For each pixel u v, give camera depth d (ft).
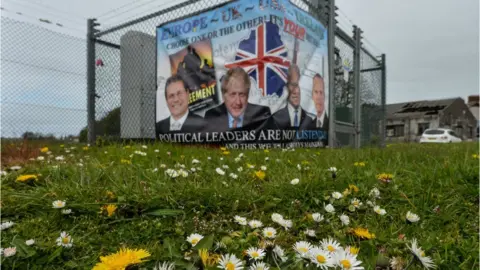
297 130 15.08
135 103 18.63
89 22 20.16
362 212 5.12
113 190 5.46
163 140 17.01
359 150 12.53
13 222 4.45
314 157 10.07
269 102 13.91
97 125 19.83
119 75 19.33
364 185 6.19
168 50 16.84
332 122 17.49
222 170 7.45
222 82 15.01
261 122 13.98
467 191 5.87
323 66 16.93
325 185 6.01
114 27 19.20
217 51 15.17
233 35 14.69
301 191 5.68
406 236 4.17
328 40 17.52
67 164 8.21
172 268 2.64
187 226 4.40
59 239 3.67
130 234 4.19
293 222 4.52
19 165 9.00
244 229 4.19
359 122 21.06
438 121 118.83
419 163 8.50
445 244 3.76
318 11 17.10
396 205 5.39
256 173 6.72
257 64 14.02
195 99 15.87
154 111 17.62
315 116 16.26
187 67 16.14
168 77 16.84
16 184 6.40
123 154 10.50
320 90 16.66
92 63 20.16
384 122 25.26
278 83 14.07
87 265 3.39
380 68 25.70
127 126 18.98
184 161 8.98
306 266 2.54
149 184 5.87
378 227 4.45
